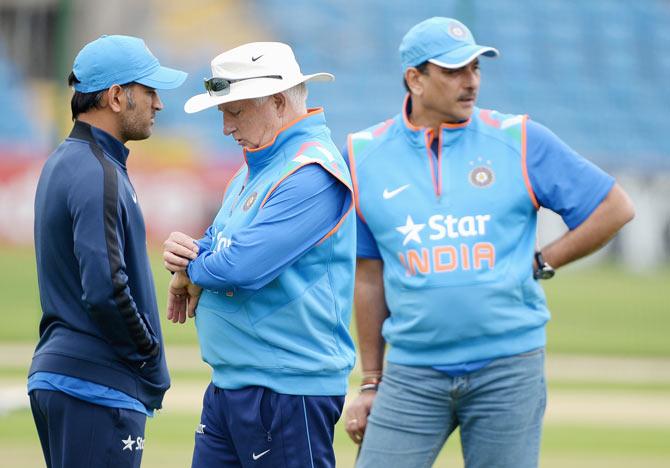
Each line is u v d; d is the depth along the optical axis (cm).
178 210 9175
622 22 11719
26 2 10338
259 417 1652
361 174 1839
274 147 1675
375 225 1828
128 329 1611
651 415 3694
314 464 1661
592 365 4959
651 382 4478
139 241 1681
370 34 11106
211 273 1625
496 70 11200
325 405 1669
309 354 1650
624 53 11569
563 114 11056
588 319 6575
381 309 1908
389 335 1830
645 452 3072
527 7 11588
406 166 1812
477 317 1741
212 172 9288
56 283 1658
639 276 9144
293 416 1647
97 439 1634
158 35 10631
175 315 1769
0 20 10331
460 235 1761
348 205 1664
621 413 3728
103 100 1683
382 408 1834
